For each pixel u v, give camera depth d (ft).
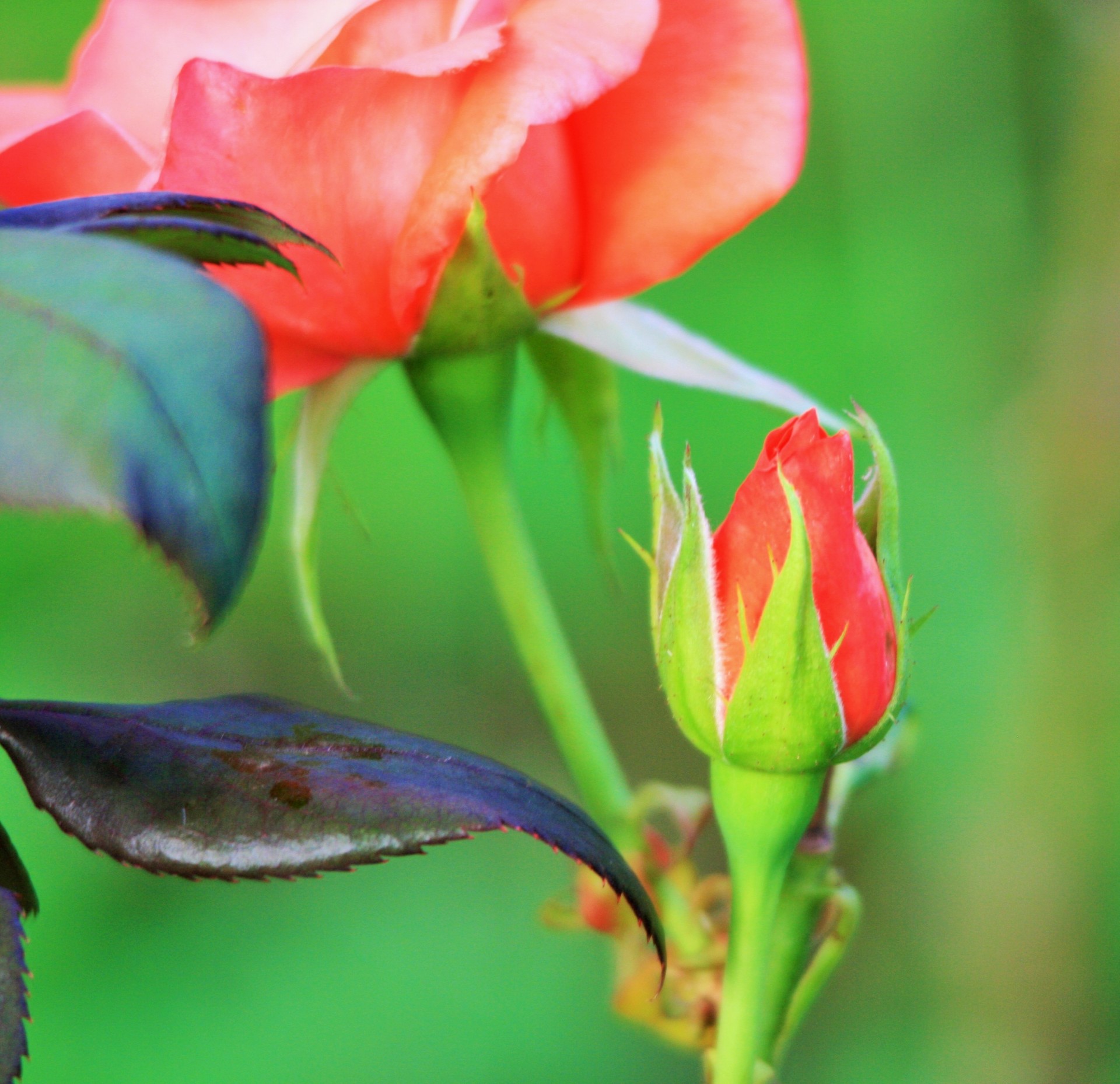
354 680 7.48
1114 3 6.95
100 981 5.87
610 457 2.76
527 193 2.68
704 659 2.58
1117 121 6.93
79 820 2.49
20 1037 2.47
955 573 7.23
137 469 2.34
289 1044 5.93
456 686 7.60
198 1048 5.86
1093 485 7.06
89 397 2.38
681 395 6.90
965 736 7.27
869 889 7.69
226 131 2.61
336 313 2.67
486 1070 6.04
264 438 2.39
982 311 7.25
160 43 2.71
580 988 6.30
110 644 6.66
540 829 2.50
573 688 2.70
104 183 2.64
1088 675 7.13
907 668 2.59
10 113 2.71
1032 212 7.34
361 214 2.64
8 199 2.64
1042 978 7.20
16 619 6.36
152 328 2.39
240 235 2.47
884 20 7.06
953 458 7.22
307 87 2.61
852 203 7.14
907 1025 7.38
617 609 7.28
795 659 2.57
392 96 2.63
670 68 2.68
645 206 2.69
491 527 2.71
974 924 7.27
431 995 6.17
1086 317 7.06
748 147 2.69
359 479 7.07
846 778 2.67
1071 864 7.16
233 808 2.50
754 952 2.61
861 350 7.12
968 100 7.16
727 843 2.60
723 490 6.77
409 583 7.20
